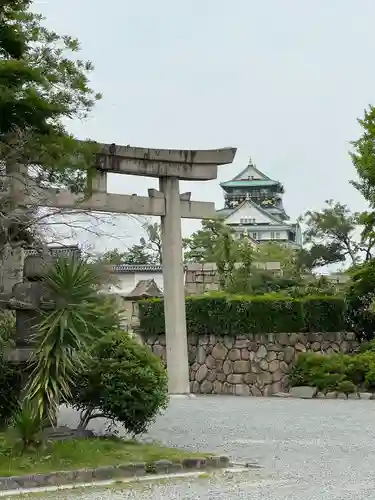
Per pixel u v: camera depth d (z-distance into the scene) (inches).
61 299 351.6
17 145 398.9
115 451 364.5
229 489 295.4
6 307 390.3
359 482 311.0
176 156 714.2
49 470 317.1
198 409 633.0
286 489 293.9
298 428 509.0
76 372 366.6
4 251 422.0
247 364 849.5
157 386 403.5
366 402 727.1
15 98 388.2
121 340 405.4
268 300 861.8
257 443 438.3
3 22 431.8
